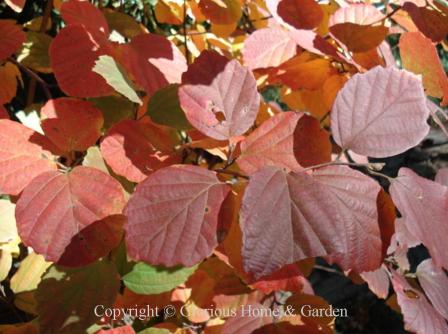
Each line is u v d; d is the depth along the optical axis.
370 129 0.36
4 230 0.43
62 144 0.39
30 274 0.48
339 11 0.51
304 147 0.37
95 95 0.41
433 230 0.34
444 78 0.45
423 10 0.46
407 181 0.35
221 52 0.64
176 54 0.44
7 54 0.45
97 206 0.35
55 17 0.74
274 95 0.90
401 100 0.36
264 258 0.30
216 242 0.32
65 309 0.37
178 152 0.41
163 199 0.32
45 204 0.34
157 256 0.31
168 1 0.58
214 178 0.34
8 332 0.42
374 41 0.49
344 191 0.34
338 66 0.53
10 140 0.37
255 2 0.64
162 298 0.45
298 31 0.47
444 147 1.35
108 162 0.38
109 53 0.43
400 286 0.42
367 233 0.33
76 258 0.34
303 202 0.31
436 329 0.40
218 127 0.36
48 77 0.76
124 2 0.69
